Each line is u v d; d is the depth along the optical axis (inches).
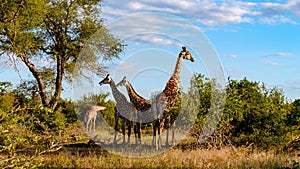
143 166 434.6
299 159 455.5
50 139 247.9
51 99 925.8
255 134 561.0
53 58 962.7
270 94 648.4
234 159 460.4
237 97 581.3
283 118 569.0
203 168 428.1
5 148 208.8
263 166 428.1
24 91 928.9
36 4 816.3
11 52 874.1
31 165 205.5
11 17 819.4
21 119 236.8
